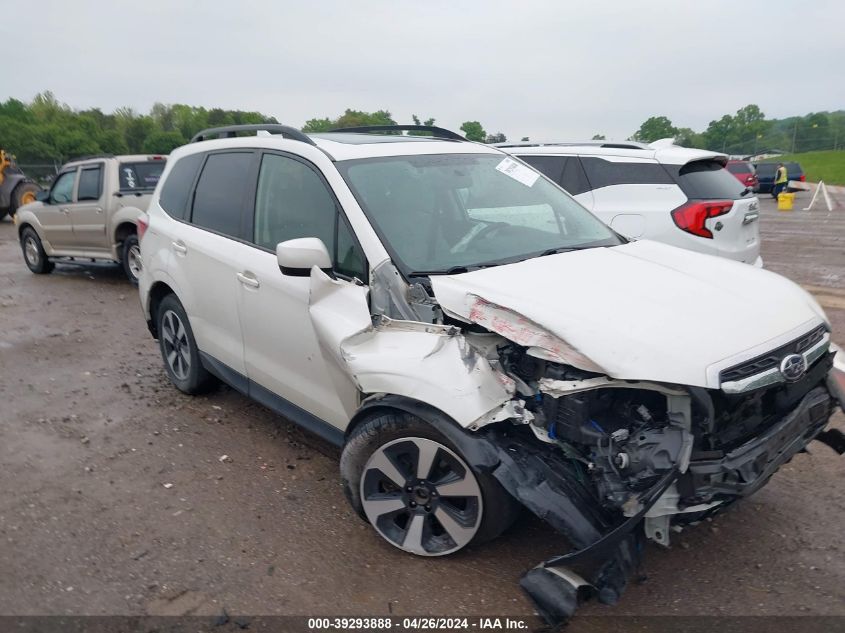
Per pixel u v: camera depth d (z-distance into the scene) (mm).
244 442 4773
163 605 3131
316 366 3826
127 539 3643
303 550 3520
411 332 3277
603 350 2764
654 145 7789
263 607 3113
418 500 3328
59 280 11391
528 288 3191
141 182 10664
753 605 3053
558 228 4223
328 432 3918
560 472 2912
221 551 3523
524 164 4727
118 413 5336
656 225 7211
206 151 5117
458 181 4191
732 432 2941
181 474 4340
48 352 7062
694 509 2775
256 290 4188
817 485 4047
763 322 3047
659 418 2881
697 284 3359
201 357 5086
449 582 3242
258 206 4398
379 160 4094
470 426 2932
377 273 3492
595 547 2709
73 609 3105
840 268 10930
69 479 4305
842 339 6734
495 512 3119
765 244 14133
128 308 9094
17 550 3551
